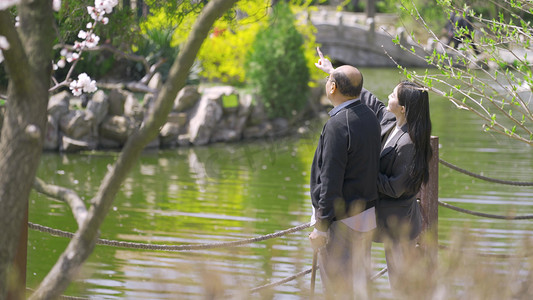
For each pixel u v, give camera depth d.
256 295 2.80
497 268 2.77
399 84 6.15
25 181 3.09
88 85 4.73
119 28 7.22
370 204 5.77
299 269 3.11
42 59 3.12
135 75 24.52
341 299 3.10
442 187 16.09
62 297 6.70
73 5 5.64
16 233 3.13
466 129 24.09
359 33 51.84
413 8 6.84
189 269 2.81
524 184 7.94
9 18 2.96
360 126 5.64
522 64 6.48
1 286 3.15
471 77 6.43
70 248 3.16
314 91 28.89
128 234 12.19
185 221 13.17
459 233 2.94
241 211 14.02
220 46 27.44
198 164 19.73
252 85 27.52
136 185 16.50
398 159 5.97
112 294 8.89
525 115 6.32
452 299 2.70
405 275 2.89
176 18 6.51
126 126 21.88
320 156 5.75
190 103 24.25
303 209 14.29
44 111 3.13
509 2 6.80
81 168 18.84
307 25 28.66
